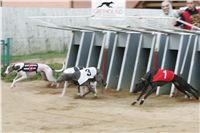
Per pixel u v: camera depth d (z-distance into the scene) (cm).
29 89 1213
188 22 1223
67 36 1986
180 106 1015
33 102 1049
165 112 952
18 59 1697
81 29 1312
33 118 895
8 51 1512
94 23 1964
